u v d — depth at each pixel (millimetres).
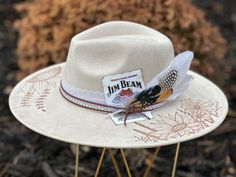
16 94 865
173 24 1200
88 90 800
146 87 799
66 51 1236
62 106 822
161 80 803
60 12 1244
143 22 1188
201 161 1249
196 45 1242
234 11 2104
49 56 1271
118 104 796
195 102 848
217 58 1336
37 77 917
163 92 810
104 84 794
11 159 1250
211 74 1307
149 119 794
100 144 736
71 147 1285
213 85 905
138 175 1196
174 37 1210
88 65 803
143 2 1193
